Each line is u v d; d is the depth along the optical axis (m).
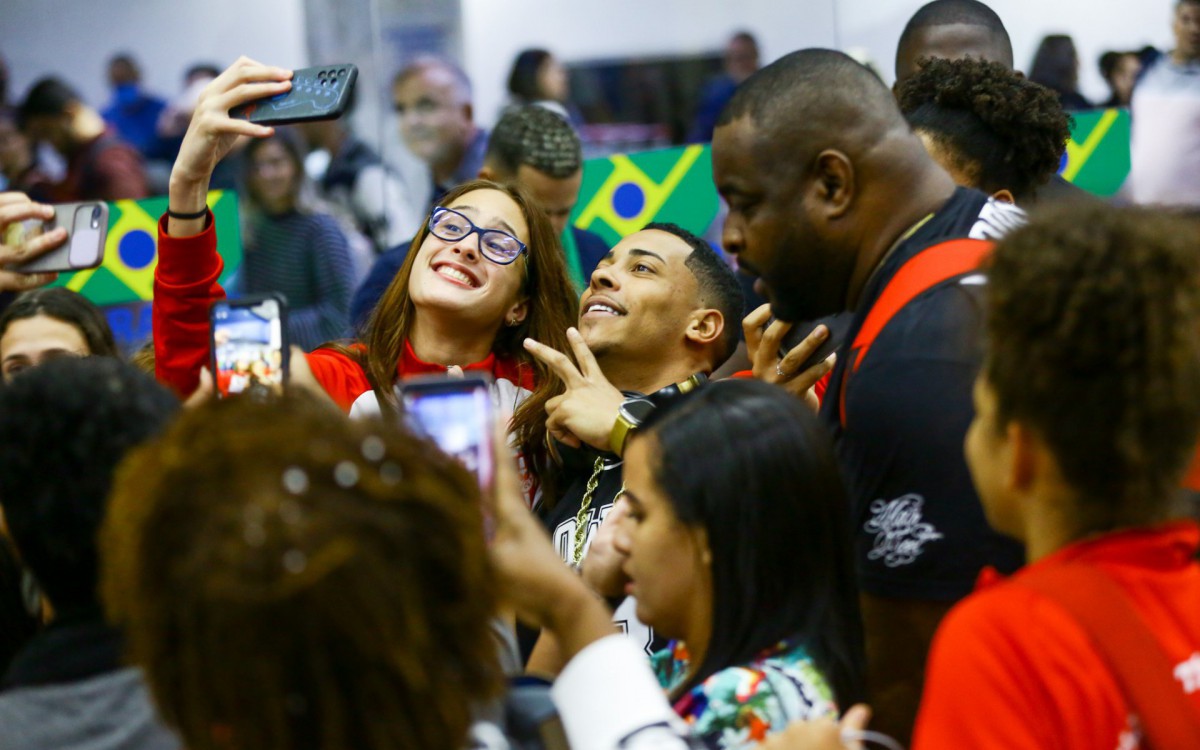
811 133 1.64
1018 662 1.07
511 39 4.21
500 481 1.21
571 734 1.07
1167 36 3.74
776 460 1.43
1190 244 1.13
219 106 2.16
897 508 1.49
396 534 0.88
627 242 2.41
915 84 2.46
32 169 4.35
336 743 0.86
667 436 1.46
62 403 1.19
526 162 3.23
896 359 1.51
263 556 0.84
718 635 1.42
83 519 1.17
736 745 1.34
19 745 1.10
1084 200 1.23
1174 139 3.65
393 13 4.20
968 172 2.34
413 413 1.27
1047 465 1.14
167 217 2.25
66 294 2.64
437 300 2.46
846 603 1.45
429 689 0.89
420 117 4.18
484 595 0.94
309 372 1.79
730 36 4.15
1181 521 1.17
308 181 4.12
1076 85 3.80
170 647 0.88
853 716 1.17
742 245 1.71
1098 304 1.10
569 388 2.12
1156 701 1.06
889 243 1.66
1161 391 1.09
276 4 4.26
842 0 3.97
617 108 4.23
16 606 1.93
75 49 4.32
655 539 1.45
